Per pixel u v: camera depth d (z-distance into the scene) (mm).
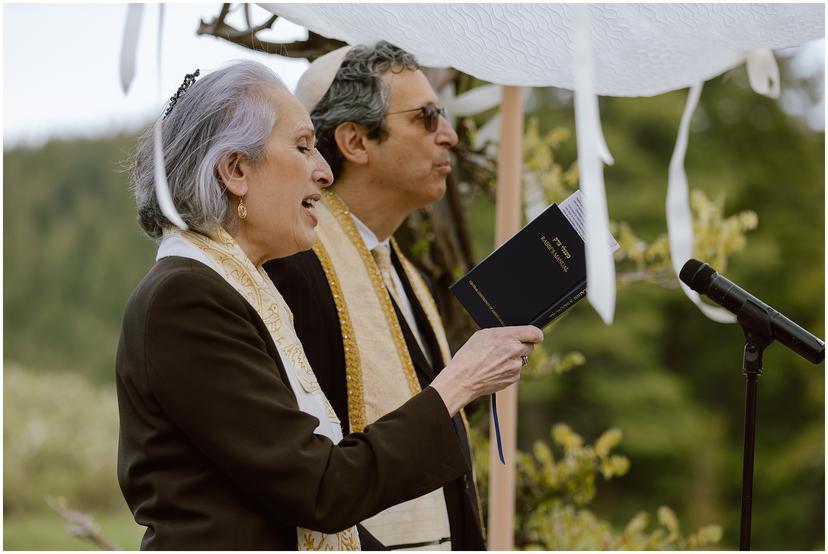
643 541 3486
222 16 2660
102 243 15219
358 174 2572
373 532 2316
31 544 10969
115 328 14875
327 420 1966
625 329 13852
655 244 3686
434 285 3432
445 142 2586
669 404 13953
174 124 1932
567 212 2088
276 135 1948
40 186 15500
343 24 2547
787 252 15219
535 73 2561
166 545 1752
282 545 1820
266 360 1833
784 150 15570
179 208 1907
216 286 1832
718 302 2221
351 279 2461
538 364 3705
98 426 12711
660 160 14242
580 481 3527
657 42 2492
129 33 1639
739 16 2377
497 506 2822
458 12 2400
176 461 1788
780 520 14328
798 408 14664
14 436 12078
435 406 1915
